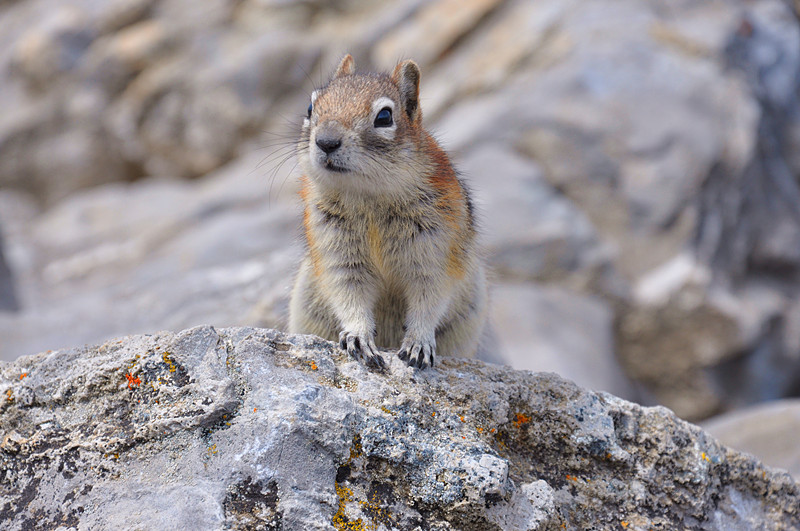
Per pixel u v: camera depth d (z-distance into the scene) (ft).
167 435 19.51
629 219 62.39
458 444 20.44
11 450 19.99
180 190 81.20
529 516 19.86
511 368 23.93
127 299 55.62
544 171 64.95
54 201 89.40
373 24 81.10
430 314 24.71
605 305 59.98
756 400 59.67
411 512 19.38
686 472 22.54
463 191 26.76
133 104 87.30
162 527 17.65
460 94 72.64
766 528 23.39
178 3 90.53
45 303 67.05
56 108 89.35
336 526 18.57
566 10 73.77
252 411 19.65
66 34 90.07
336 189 24.63
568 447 22.25
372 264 25.40
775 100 69.21
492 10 76.84
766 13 74.79
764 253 63.57
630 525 21.43
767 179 65.21
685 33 69.31
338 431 19.62
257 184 73.26
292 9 86.17
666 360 59.72
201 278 52.85
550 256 60.59
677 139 63.21
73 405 20.67
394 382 22.44
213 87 84.23
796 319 61.57
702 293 58.34
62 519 18.52
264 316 43.88
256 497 18.40
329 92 25.63
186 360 20.74
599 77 67.21
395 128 24.67
